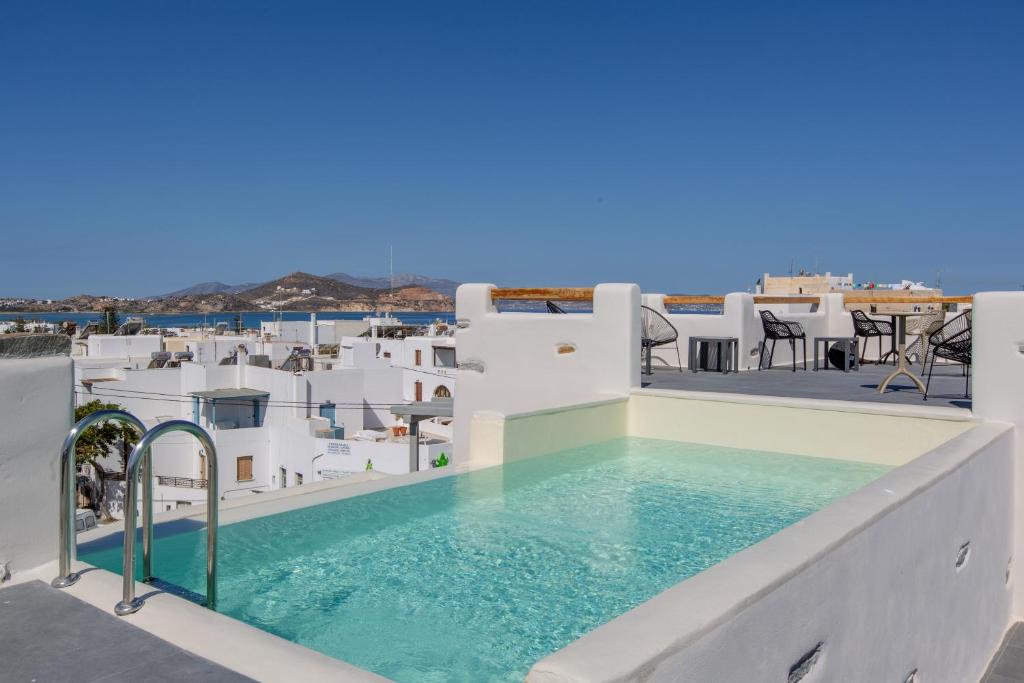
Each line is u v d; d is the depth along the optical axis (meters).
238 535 4.20
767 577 2.36
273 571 3.79
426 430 34.75
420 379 42.06
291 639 3.11
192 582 3.51
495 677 2.82
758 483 5.61
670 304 11.01
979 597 4.85
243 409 35.69
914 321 10.23
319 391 35.47
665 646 1.87
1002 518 5.36
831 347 11.31
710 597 2.19
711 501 5.14
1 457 2.69
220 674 2.06
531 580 3.76
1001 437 5.27
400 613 3.37
